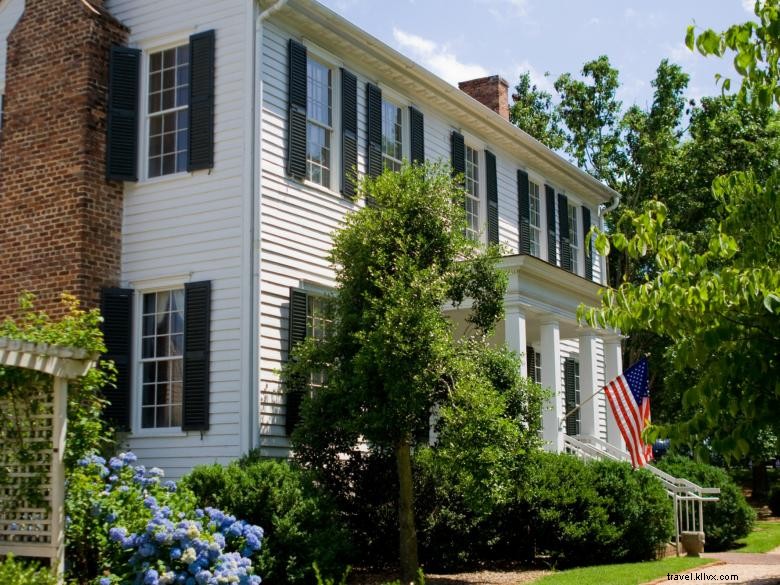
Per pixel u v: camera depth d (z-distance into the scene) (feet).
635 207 107.86
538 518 47.78
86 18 48.83
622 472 50.85
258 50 47.34
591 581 39.37
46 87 49.32
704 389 19.89
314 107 52.34
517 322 52.70
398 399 37.60
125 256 49.08
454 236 41.39
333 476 44.09
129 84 49.55
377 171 55.72
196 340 46.01
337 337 40.93
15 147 49.67
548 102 126.00
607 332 70.69
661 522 51.11
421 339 37.86
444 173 42.93
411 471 44.27
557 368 58.03
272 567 35.60
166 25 50.19
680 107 112.06
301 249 48.83
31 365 27.81
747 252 21.47
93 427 31.04
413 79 59.67
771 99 20.77
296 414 46.42
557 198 80.02
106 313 47.03
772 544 63.62
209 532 30.27
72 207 47.26
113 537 28.35
